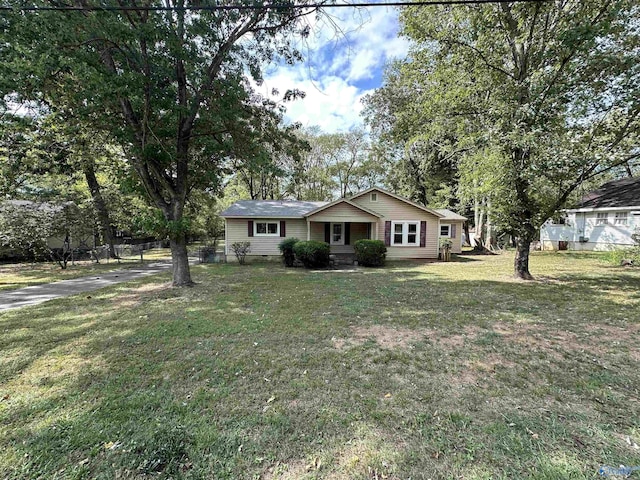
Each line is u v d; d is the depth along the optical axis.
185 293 7.54
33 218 12.60
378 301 6.65
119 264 14.33
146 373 3.37
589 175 8.01
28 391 2.99
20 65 5.05
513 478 1.93
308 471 2.00
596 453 2.14
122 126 7.07
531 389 3.03
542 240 19.89
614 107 7.26
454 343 4.24
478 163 9.36
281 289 8.01
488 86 8.61
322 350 4.00
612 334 4.55
